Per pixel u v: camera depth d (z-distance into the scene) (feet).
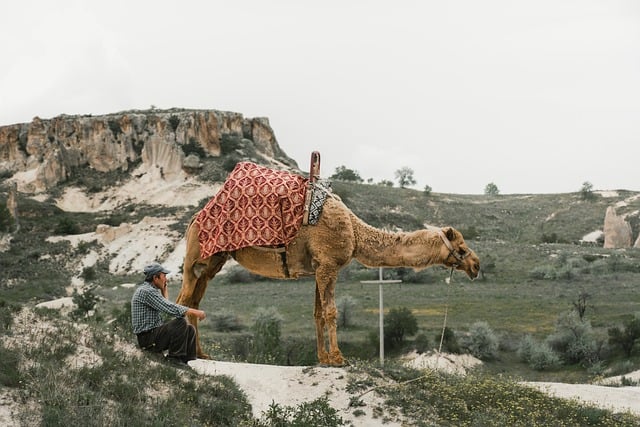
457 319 154.10
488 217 420.77
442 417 36.24
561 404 42.45
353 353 124.67
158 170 341.00
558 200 456.04
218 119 377.30
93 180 343.26
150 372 33.22
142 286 36.40
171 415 29.58
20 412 27.09
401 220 385.29
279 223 38.91
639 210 413.59
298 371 39.40
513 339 135.03
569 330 130.72
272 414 31.94
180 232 282.97
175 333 35.94
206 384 34.32
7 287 228.84
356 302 162.09
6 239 277.64
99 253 272.10
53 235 289.74
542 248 289.53
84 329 36.55
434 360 115.34
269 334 110.93
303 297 191.31
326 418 30.91
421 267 40.32
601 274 225.56
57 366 30.76
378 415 35.24
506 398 41.01
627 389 50.70
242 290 209.05
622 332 125.29
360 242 40.11
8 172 355.15
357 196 408.05
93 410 28.22
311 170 39.60
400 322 128.57
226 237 39.58
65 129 359.25
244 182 39.86
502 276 223.30
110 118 363.15
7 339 32.04
